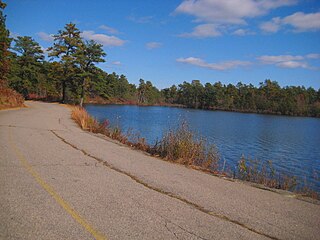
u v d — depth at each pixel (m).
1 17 31.34
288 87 139.00
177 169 7.89
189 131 10.79
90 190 5.39
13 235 3.54
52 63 56.44
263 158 17.42
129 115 49.25
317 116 109.50
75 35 54.84
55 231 3.71
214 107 125.94
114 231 3.82
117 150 10.19
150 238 3.69
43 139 11.12
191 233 3.91
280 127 45.94
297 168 14.86
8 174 6.07
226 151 18.89
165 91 150.62
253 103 119.44
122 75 126.00
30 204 4.52
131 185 5.90
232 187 6.42
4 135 11.30
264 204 5.36
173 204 4.96
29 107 32.94
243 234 3.99
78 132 14.57
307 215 4.93
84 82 54.50
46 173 6.35
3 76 34.41
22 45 62.28
